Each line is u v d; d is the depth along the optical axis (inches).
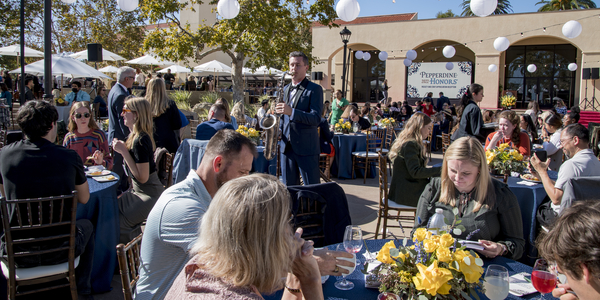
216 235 43.1
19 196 101.0
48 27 250.1
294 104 157.4
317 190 106.6
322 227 106.3
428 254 61.9
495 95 759.7
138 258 77.4
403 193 157.8
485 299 67.0
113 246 125.7
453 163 92.3
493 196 92.9
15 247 100.0
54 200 103.0
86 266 118.4
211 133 192.2
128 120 135.6
